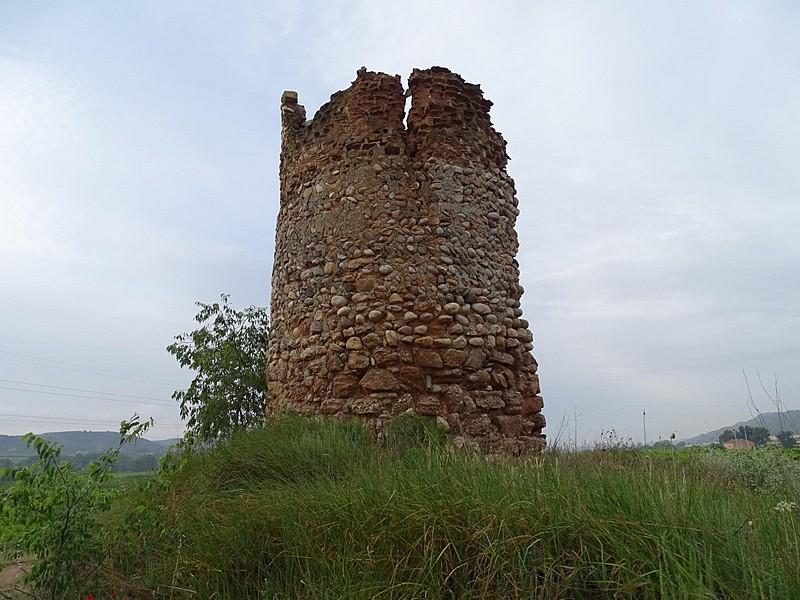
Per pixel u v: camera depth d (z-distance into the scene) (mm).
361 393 8070
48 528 3898
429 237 8648
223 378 12266
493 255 9109
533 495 3533
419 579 3121
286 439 6410
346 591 3166
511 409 8539
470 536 3254
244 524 4117
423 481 4090
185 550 4129
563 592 2816
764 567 2535
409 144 9172
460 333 8336
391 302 8305
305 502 4219
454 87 9406
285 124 10578
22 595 4230
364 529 3674
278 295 9898
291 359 9156
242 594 3660
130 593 4004
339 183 9109
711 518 3059
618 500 3297
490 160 9516
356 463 5652
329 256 8914
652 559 2740
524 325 9266
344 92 9547
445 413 7930
